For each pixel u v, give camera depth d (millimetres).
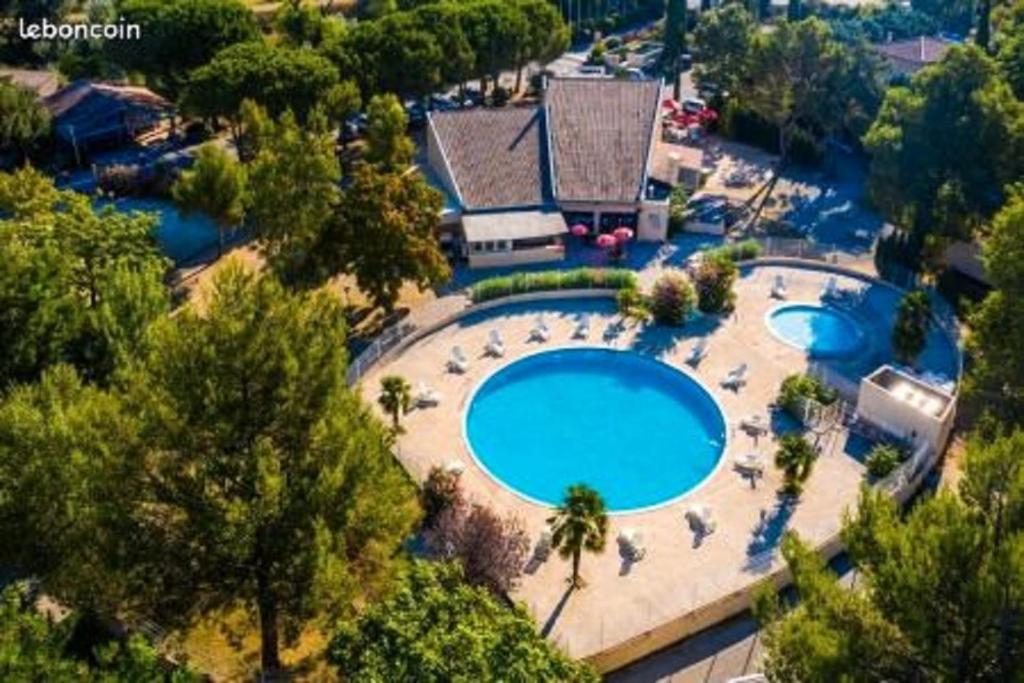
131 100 114875
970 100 79312
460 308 77250
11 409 42062
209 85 100688
